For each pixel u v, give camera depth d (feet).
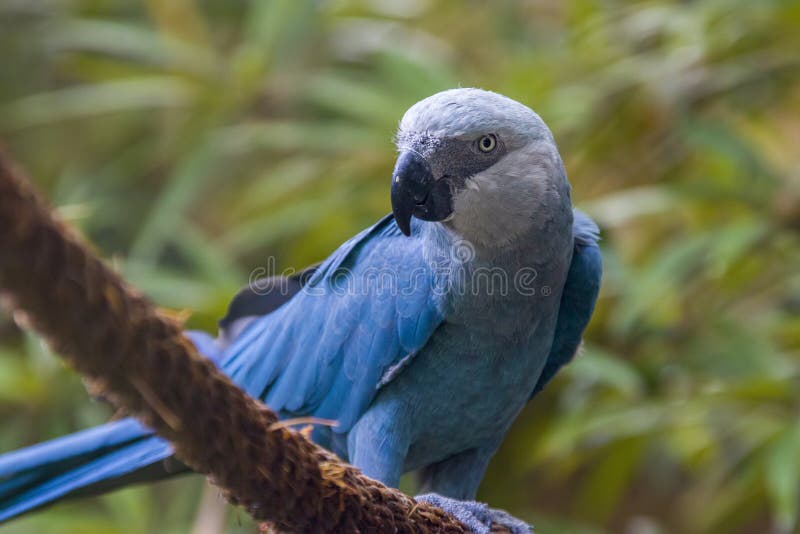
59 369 30.58
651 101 32.78
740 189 31.09
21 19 40.93
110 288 10.44
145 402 11.43
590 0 34.96
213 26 40.73
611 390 30.91
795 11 31.65
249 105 36.17
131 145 40.81
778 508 27.61
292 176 34.88
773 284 32.14
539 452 30.73
